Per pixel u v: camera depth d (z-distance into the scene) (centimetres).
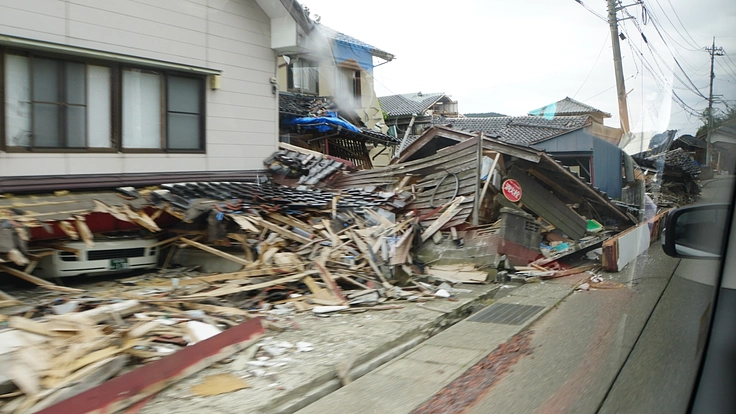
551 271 1034
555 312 750
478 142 1057
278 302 746
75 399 376
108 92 876
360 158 1689
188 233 906
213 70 998
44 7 791
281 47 1098
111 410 394
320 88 1634
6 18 757
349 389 475
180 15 955
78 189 822
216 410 411
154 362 449
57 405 365
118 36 873
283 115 1441
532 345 588
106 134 876
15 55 778
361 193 1129
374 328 648
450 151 1099
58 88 820
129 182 877
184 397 435
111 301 639
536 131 1686
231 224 876
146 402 421
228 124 1048
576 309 759
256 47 1089
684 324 396
